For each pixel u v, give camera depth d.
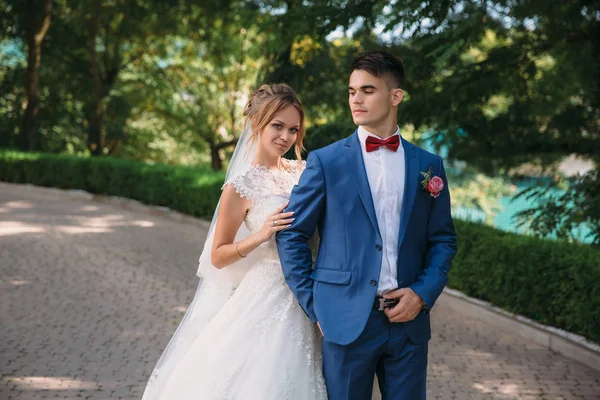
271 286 3.29
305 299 3.00
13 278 7.89
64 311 6.68
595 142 9.80
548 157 10.20
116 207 14.20
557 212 7.69
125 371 5.10
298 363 3.14
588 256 5.82
